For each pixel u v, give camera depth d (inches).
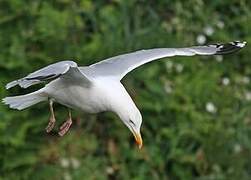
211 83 549.3
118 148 518.0
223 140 536.4
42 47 514.9
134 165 519.2
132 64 359.6
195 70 547.8
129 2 548.1
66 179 500.1
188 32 566.9
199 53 370.3
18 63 502.9
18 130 495.5
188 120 531.2
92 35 534.6
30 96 345.7
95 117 514.9
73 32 528.1
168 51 368.5
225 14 594.6
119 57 362.9
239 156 538.3
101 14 539.5
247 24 590.6
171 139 524.1
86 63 514.9
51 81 334.0
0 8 520.4
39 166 500.7
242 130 544.4
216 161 533.3
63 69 313.3
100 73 350.3
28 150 500.1
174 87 535.2
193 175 531.5
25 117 497.7
